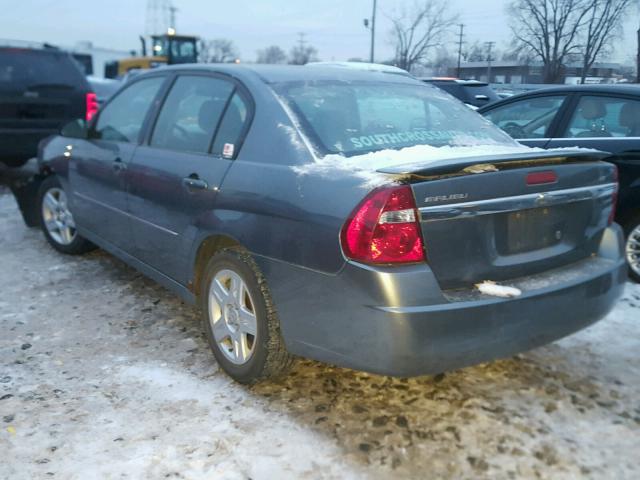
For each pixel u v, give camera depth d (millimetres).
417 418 2922
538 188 2789
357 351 2619
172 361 3480
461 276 2627
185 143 3744
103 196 4484
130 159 4125
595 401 3080
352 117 3295
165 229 3732
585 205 3045
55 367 3396
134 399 3068
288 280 2814
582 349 3629
